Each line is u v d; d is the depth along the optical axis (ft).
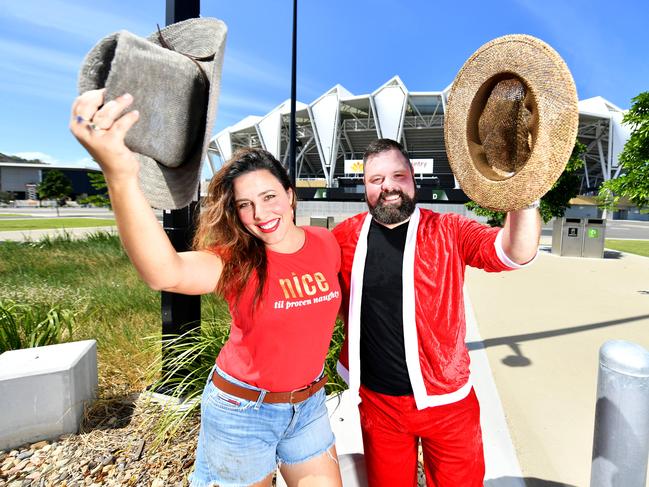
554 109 3.58
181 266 3.87
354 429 7.93
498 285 26.96
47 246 38.29
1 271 27.20
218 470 4.61
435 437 5.22
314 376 4.90
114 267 29.07
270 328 4.44
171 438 8.91
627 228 120.06
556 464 8.04
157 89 2.90
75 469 8.02
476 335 16.10
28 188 305.94
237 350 4.62
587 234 41.88
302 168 314.96
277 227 4.42
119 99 2.62
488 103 4.12
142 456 8.39
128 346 13.42
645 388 5.04
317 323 4.68
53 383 8.95
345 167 222.89
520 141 3.97
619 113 208.03
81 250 35.63
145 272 3.49
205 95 3.21
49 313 13.26
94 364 10.39
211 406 4.66
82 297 17.81
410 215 5.29
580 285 27.04
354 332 5.38
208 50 3.23
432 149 251.80
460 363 5.15
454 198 187.93
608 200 27.66
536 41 3.69
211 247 4.49
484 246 4.75
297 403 4.72
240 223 4.49
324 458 5.02
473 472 5.29
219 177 4.41
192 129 3.22
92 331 14.78
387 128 217.97
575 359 13.64
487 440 8.69
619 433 5.16
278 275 4.49
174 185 3.51
